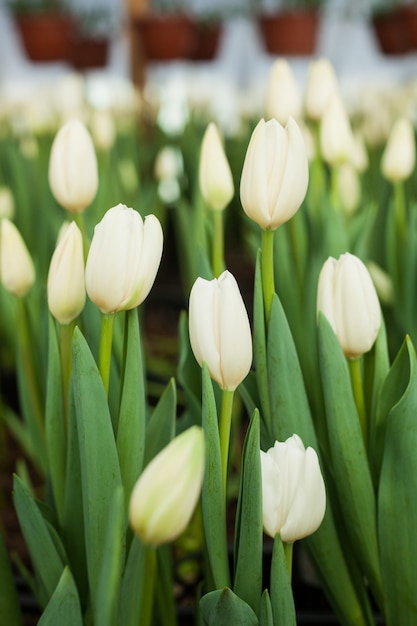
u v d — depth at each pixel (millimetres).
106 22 3615
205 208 1144
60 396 822
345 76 4309
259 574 751
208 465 743
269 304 797
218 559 765
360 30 4258
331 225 1011
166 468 618
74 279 778
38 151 1944
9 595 811
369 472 807
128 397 770
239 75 4473
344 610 844
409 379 788
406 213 1469
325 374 791
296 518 727
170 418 794
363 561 825
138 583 728
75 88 2102
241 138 2434
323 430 892
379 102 2732
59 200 889
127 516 780
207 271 889
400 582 804
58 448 829
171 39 3469
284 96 1063
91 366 740
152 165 2494
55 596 734
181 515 625
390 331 1250
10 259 962
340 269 780
